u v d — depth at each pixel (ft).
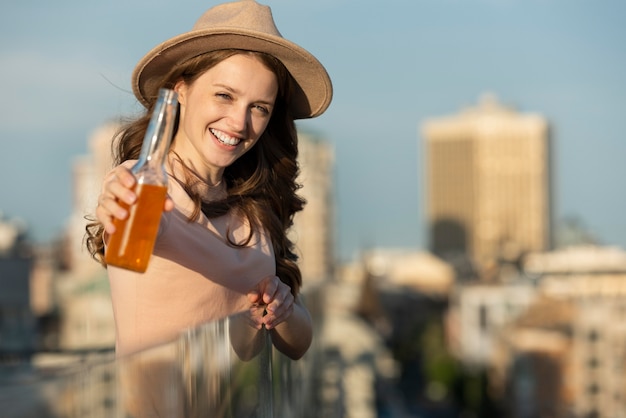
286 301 9.00
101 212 7.06
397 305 521.65
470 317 337.93
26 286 92.89
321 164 314.35
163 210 7.13
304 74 9.05
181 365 6.56
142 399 5.69
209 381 7.34
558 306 216.74
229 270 8.50
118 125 9.29
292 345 9.86
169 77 8.61
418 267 614.34
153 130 7.15
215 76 8.42
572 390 188.03
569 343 189.06
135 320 8.05
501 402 249.75
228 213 8.80
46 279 100.73
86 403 4.81
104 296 75.92
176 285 8.11
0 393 4.17
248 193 9.12
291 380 13.85
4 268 92.58
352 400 139.23
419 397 346.74
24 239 172.24
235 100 8.45
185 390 6.66
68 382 4.59
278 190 9.65
